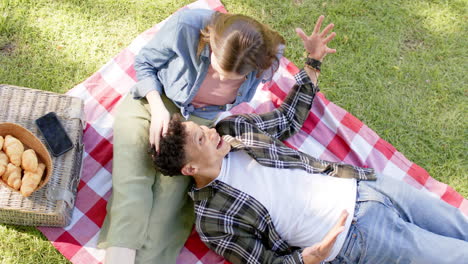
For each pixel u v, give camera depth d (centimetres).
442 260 252
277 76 334
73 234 278
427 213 268
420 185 312
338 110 327
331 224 252
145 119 277
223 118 297
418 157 326
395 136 330
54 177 254
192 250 285
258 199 250
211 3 347
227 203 251
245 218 250
